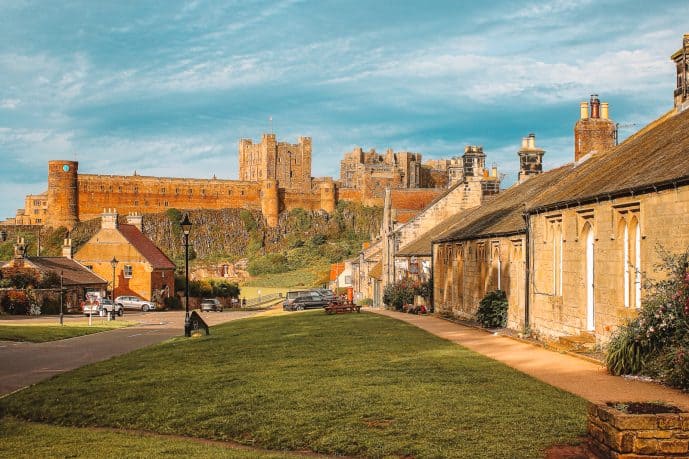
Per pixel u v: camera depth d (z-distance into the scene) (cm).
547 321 2864
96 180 19688
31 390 2262
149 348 3397
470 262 4031
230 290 11900
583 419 1407
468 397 1650
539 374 1912
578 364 2055
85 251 9888
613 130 3781
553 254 2847
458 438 1361
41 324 5353
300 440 1467
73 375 2538
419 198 7294
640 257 2081
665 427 1125
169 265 10575
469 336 3000
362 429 1480
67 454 1495
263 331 3728
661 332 1772
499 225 3606
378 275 7294
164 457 1417
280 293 12694
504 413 1491
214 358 2688
